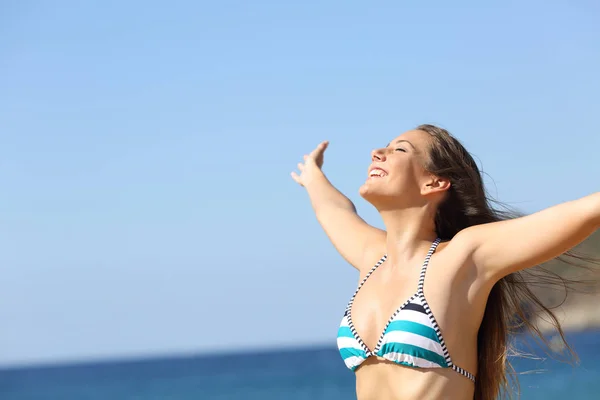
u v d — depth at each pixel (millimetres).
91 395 58094
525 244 3258
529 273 3871
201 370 85438
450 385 3346
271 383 55969
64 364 179750
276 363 92375
